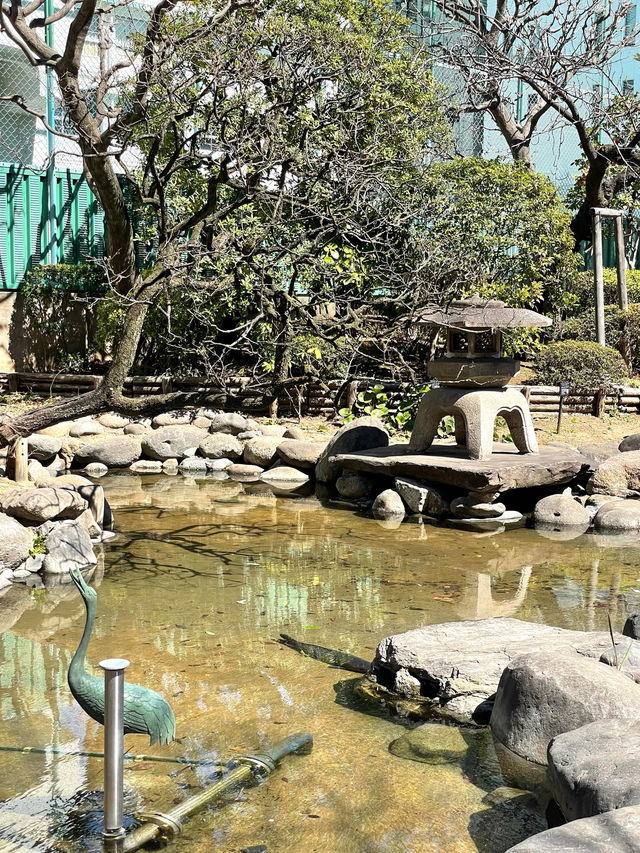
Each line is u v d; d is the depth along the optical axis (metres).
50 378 13.77
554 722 4.23
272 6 10.62
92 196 15.69
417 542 8.48
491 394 9.97
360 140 11.12
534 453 10.27
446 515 9.59
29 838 3.60
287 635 5.93
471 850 3.56
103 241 15.86
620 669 4.64
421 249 9.32
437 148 11.48
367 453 10.57
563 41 12.62
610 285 16.41
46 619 6.23
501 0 15.05
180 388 13.12
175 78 8.99
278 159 8.04
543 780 4.10
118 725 3.56
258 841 3.61
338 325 8.55
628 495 10.06
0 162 14.71
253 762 4.15
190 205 13.54
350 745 4.42
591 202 16.36
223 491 10.73
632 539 8.79
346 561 7.79
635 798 3.30
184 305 13.48
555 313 15.98
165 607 6.48
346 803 3.89
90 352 15.34
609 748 3.71
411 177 10.98
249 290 8.51
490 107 16.75
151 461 12.10
